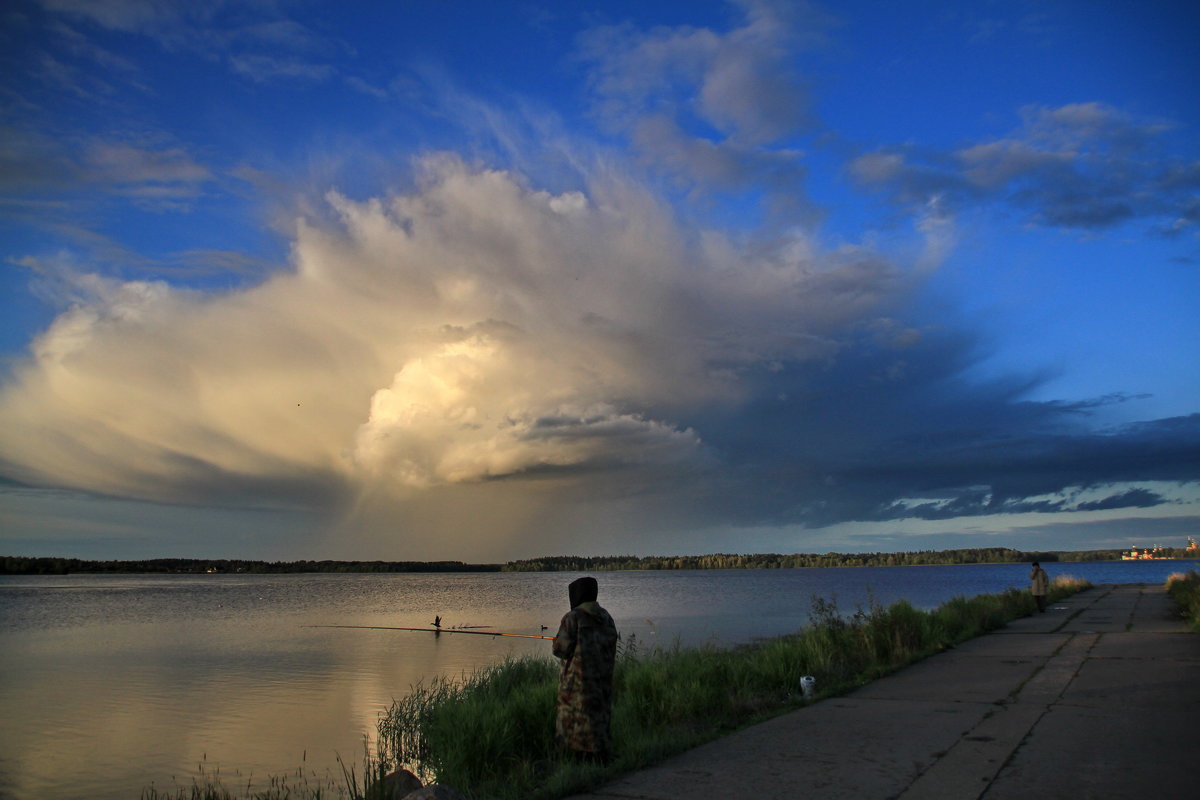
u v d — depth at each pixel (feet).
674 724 31.14
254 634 143.54
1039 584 81.92
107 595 397.80
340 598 344.08
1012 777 21.06
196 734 49.96
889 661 44.88
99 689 72.79
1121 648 47.80
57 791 37.52
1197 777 20.43
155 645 122.31
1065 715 28.73
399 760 36.35
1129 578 355.15
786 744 26.11
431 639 129.80
